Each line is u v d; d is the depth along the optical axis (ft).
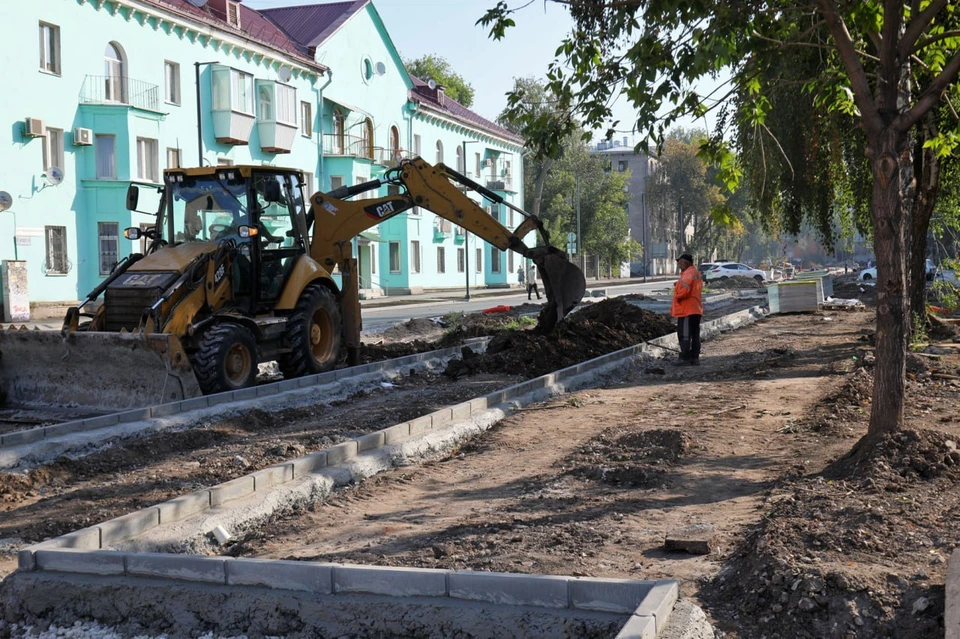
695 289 49.62
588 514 20.67
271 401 36.68
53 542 17.48
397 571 14.99
